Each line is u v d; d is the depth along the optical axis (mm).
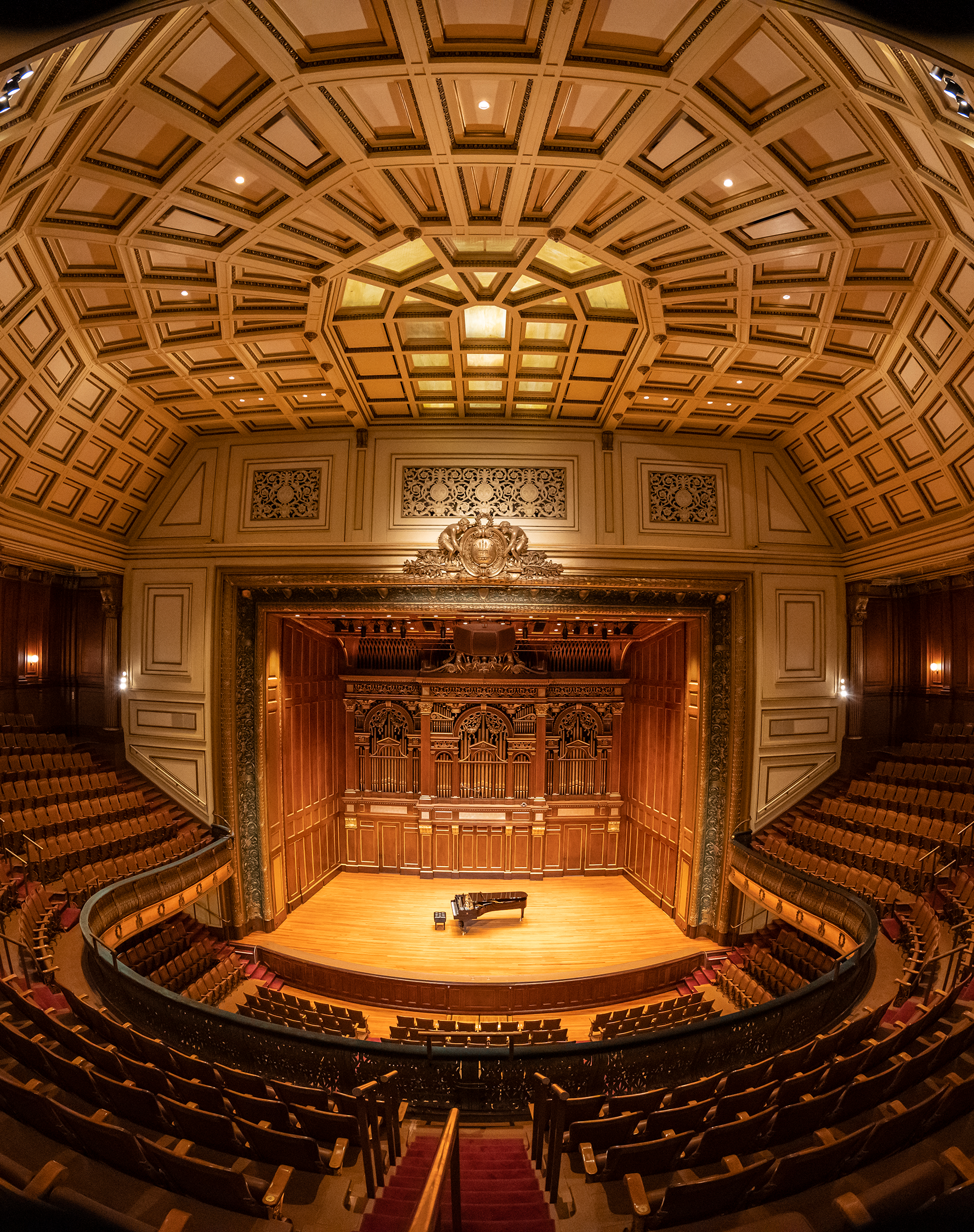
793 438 12875
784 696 13328
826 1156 3502
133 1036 5766
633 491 12875
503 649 14688
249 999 10273
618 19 5133
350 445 12977
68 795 11836
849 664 13711
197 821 13203
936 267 7656
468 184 7047
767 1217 3445
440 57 5395
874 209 6848
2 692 13484
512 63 5422
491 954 12812
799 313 8938
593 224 7590
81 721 14609
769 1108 4215
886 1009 6484
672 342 9984
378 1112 4562
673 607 13180
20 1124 3943
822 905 10547
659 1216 3365
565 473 12836
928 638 14359
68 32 2502
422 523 12727
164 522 13477
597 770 16812
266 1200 3332
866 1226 2766
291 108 5941
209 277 8477
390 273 8688
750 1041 6590
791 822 13188
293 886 14625
